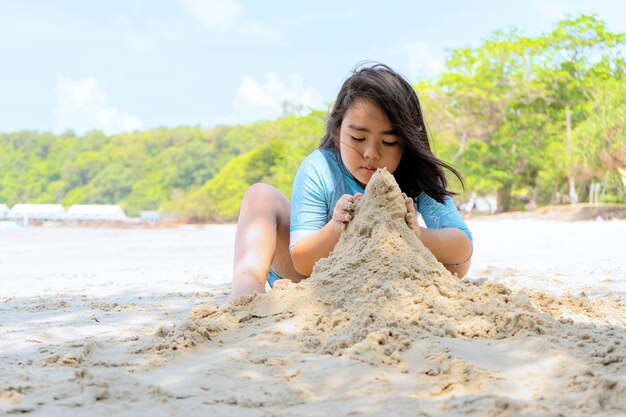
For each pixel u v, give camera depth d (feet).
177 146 224.12
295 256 10.57
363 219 9.59
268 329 8.30
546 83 111.24
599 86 106.22
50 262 30.40
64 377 6.69
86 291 16.39
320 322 8.32
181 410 5.84
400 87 10.78
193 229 86.33
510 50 111.45
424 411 5.72
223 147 216.95
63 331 9.72
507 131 113.91
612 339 7.29
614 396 5.87
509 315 7.91
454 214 11.59
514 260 23.22
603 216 77.15
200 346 7.89
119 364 7.20
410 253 9.26
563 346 7.15
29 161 242.99
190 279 19.22
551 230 46.91
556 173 103.50
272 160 145.18
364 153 10.68
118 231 81.51
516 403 5.70
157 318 11.07
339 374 6.69
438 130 114.93
